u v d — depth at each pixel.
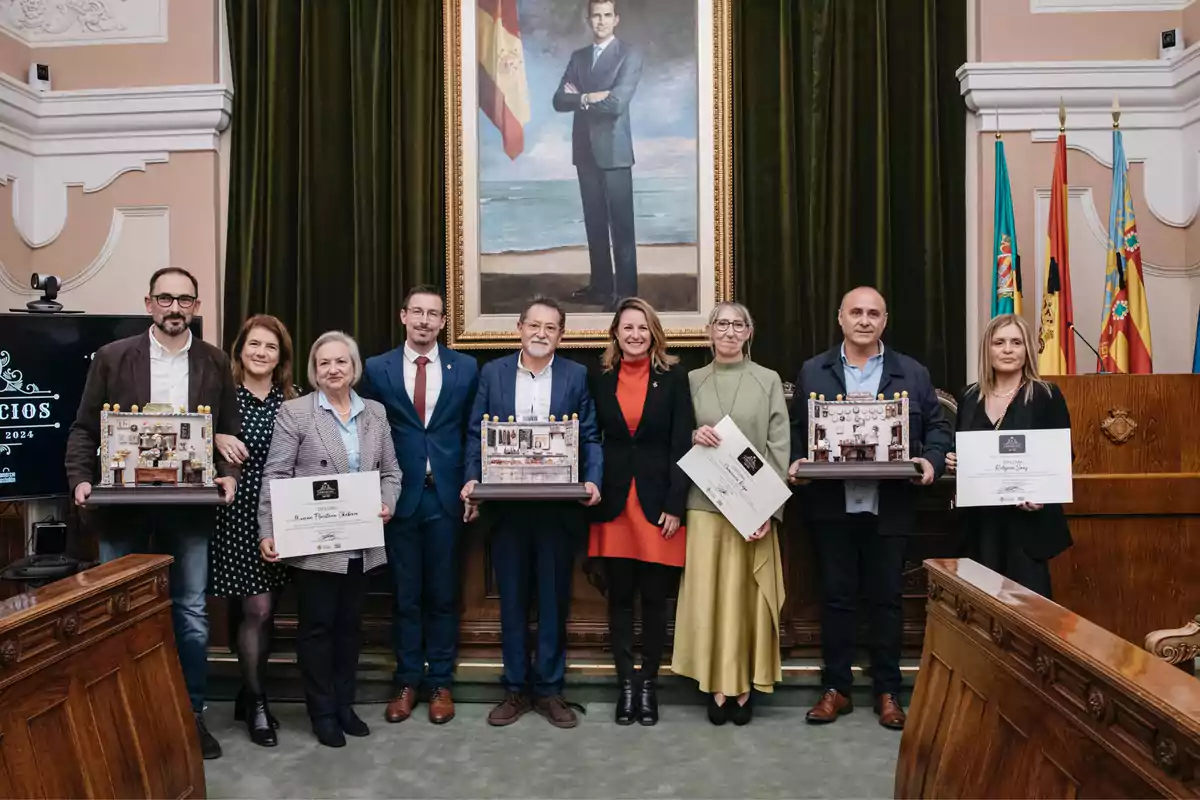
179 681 2.29
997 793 1.66
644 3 3.90
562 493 2.83
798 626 3.35
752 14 3.90
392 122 3.92
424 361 3.06
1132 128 3.88
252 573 2.85
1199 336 3.46
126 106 4.02
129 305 4.11
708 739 2.90
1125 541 3.10
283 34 3.99
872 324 2.91
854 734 2.94
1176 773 1.16
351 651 2.94
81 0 4.09
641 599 3.12
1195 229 3.81
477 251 3.95
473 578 3.38
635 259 3.93
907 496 2.95
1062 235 3.55
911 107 3.90
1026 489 2.71
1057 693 1.49
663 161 3.91
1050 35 3.89
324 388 2.84
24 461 3.09
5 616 1.65
